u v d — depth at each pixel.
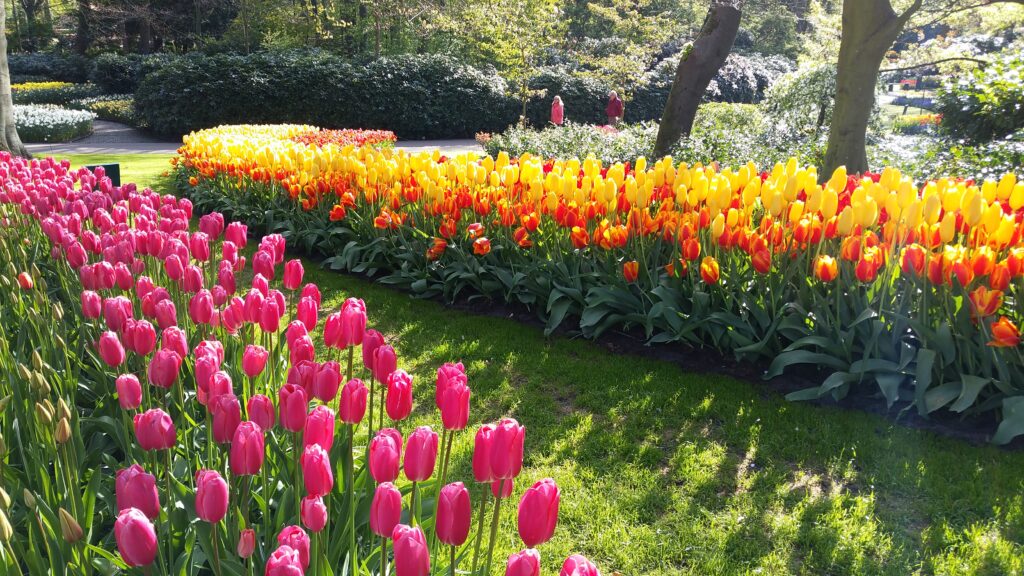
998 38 22.77
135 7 34.59
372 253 6.76
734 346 4.53
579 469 3.52
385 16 28.55
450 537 1.37
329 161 7.25
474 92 25.42
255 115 22.58
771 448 3.67
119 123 24.83
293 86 22.81
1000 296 3.42
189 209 3.99
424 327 5.46
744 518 3.13
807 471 3.47
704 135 11.91
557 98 21.59
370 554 2.03
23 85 31.38
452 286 6.06
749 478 3.43
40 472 2.12
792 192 4.20
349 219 6.98
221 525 1.97
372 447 1.53
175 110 21.34
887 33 6.80
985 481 3.32
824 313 4.25
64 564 1.75
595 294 5.07
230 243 3.11
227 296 2.74
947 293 3.69
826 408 4.03
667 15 38.22
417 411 4.06
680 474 3.47
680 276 4.80
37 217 4.54
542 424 3.97
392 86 24.23
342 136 14.03
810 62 16.97
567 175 5.01
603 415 4.07
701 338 4.83
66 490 1.92
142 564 1.30
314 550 1.60
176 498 2.12
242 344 2.94
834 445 3.65
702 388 4.32
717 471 3.48
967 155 9.05
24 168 5.65
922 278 3.78
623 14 37.97
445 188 5.91
